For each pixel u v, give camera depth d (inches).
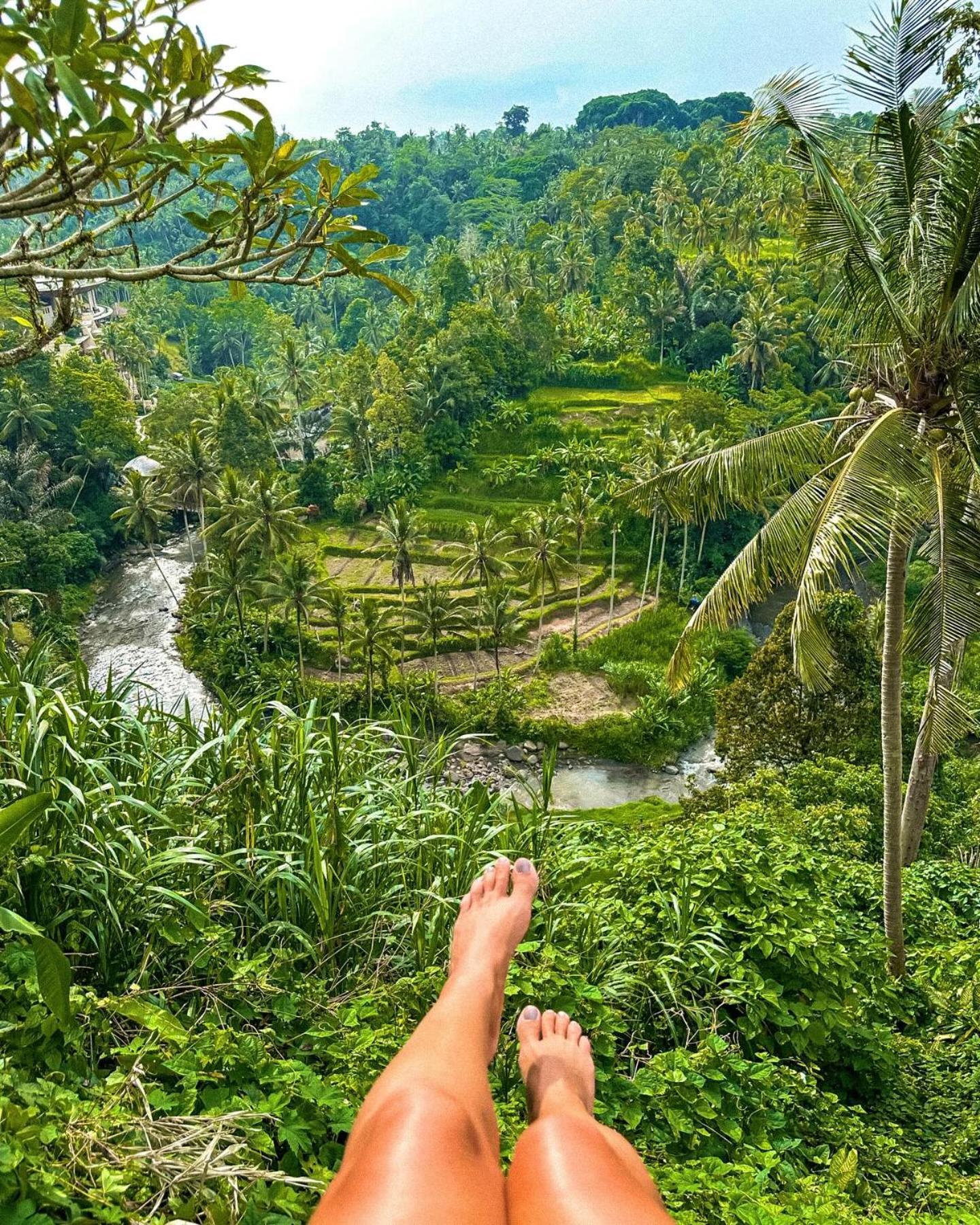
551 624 1961.1
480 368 2615.7
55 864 119.9
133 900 125.0
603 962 172.4
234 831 148.6
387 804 165.2
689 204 3754.9
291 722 162.2
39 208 68.2
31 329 89.8
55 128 58.0
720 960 188.7
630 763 1499.8
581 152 5979.3
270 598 1701.5
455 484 2504.9
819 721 876.6
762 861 240.8
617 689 1670.8
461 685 1738.4
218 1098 91.5
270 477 2130.9
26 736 124.8
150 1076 98.1
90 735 150.0
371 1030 121.0
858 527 350.0
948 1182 174.1
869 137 390.0
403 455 2527.1
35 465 2210.9
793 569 417.4
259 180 80.5
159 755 159.2
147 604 2081.7
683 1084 139.6
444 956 146.3
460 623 1787.6
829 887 354.0
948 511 378.9
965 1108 242.2
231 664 1699.1
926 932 466.3
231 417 2544.3
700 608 434.9
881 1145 178.1
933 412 397.1
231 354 4402.1
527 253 3789.4
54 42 53.4
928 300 385.4
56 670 165.2
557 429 2615.7
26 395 2240.4
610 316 3181.6
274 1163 90.7
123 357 3614.7
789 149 394.6
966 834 717.9
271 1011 122.3
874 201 404.8
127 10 67.1
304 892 147.0
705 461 437.7
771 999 181.9
